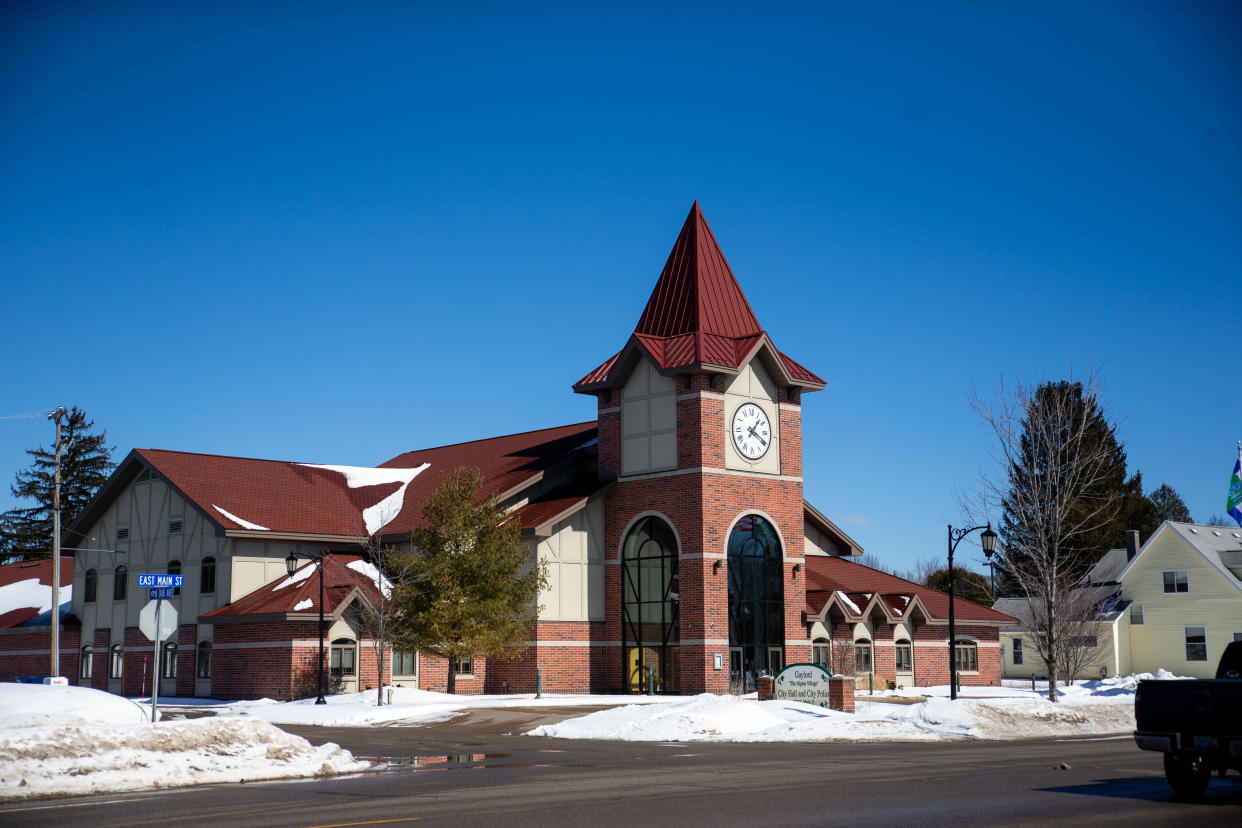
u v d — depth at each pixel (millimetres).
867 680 51125
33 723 21578
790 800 15891
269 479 52281
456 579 42406
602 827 13406
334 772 20219
